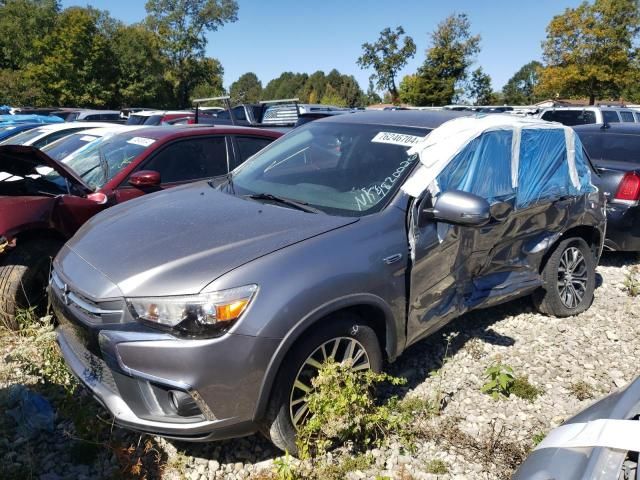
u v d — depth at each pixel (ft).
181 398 8.20
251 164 13.96
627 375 12.84
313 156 12.90
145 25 176.86
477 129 12.41
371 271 9.66
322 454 9.26
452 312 12.05
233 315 8.16
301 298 8.62
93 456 9.38
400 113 13.93
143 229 10.16
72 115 70.38
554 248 15.20
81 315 9.08
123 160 17.54
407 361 12.73
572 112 55.52
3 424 9.93
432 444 9.99
